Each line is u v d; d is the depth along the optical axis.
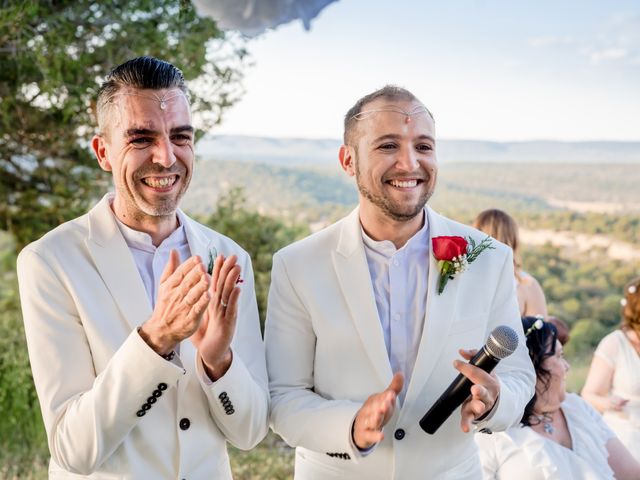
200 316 1.77
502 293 2.39
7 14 4.54
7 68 5.51
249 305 2.27
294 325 2.34
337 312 2.28
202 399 2.11
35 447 5.46
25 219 7.42
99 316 2.04
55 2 5.25
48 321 2.01
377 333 2.24
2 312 8.88
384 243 2.32
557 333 2.94
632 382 4.24
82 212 7.16
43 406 1.97
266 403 2.18
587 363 11.44
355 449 2.04
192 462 2.08
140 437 2.02
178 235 2.22
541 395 2.81
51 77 5.01
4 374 5.66
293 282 2.34
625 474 2.97
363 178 2.23
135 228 2.16
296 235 8.32
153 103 2.00
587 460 2.81
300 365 2.33
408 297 2.31
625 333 4.36
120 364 1.85
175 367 1.85
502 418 2.10
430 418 2.08
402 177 2.19
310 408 2.18
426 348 2.22
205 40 5.40
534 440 2.72
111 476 2.00
